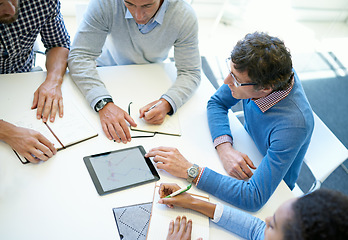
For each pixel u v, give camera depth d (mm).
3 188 833
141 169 956
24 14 1146
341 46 3143
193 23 1215
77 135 1000
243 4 2914
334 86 2721
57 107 1079
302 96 1016
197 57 1299
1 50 1172
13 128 933
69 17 2518
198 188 958
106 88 1200
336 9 2941
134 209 852
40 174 883
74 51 1217
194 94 1301
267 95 1002
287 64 906
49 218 795
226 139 1086
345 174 2045
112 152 985
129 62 1427
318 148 1250
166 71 1352
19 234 755
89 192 867
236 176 1011
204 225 861
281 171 941
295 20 3029
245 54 901
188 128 1139
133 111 1136
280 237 595
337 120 2422
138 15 1062
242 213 884
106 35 1263
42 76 1193
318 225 535
